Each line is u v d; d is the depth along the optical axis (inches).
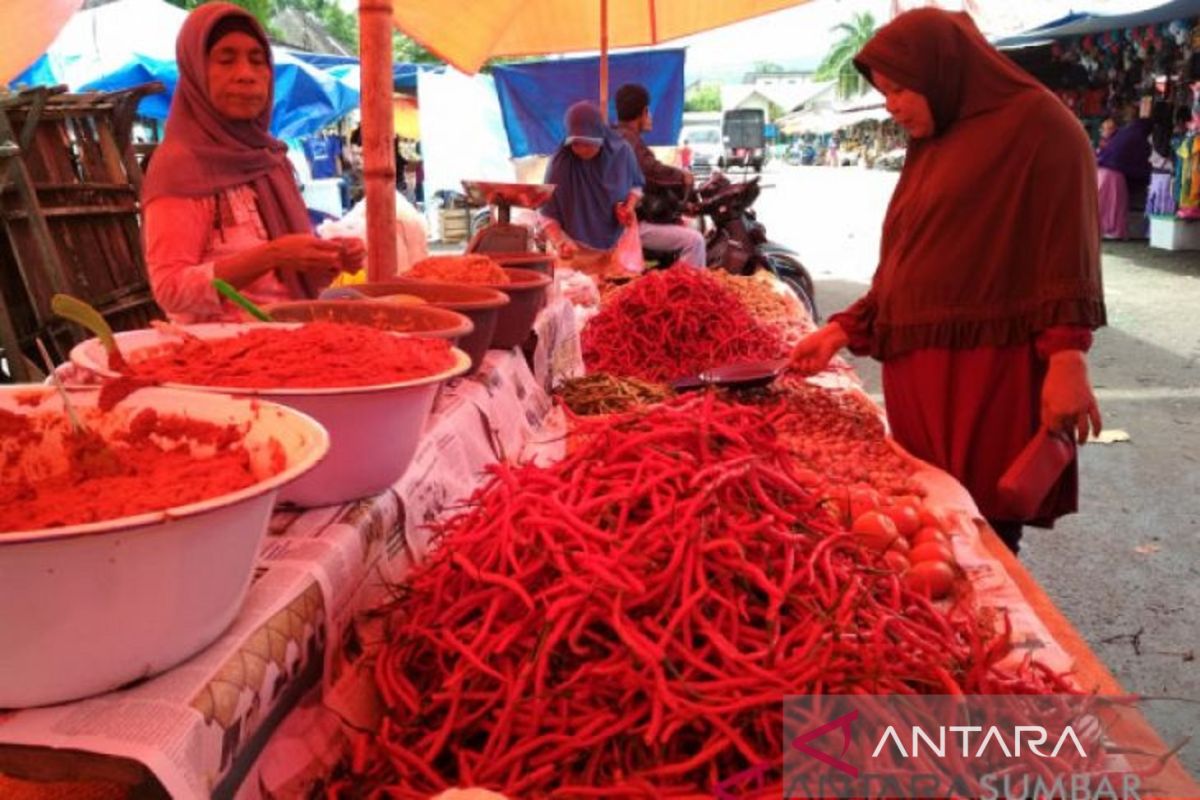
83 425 40.7
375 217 89.5
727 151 747.4
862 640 44.3
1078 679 53.4
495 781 41.3
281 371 49.6
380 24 85.0
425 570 50.8
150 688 33.7
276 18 703.7
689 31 291.4
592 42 293.9
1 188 159.8
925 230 87.3
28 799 34.1
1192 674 115.2
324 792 42.0
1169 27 486.3
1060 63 562.6
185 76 87.0
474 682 44.9
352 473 49.9
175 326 55.6
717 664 43.8
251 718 36.6
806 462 80.0
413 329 68.3
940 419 88.2
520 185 121.6
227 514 33.0
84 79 331.3
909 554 66.0
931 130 87.6
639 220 250.4
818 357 102.7
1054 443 81.2
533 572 46.0
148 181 85.5
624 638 41.9
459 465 67.4
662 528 46.4
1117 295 361.7
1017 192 82.3
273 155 94.3
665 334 128.4
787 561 47.0
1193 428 206.2
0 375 171.5
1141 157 519.5
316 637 42.7
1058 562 144.9
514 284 88.1
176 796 31.0
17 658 31.2
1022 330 84.3
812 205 863.1
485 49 275.9
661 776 40.4
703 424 53.5
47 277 167.8
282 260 78.6
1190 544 150.3
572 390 107.2
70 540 29.5
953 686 43.1
